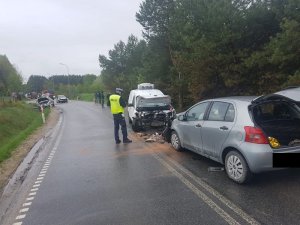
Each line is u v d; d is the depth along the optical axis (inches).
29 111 1206.3
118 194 252.2
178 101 974.4
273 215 199.6
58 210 228.1
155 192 251.4
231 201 224.5
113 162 356.2
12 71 2484.0
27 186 288.7
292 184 250.1
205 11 689.6
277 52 513.0
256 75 629.0
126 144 460.8
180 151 385.7
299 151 242.4
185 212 211.5
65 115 1107.3
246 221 194.4
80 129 676.7
